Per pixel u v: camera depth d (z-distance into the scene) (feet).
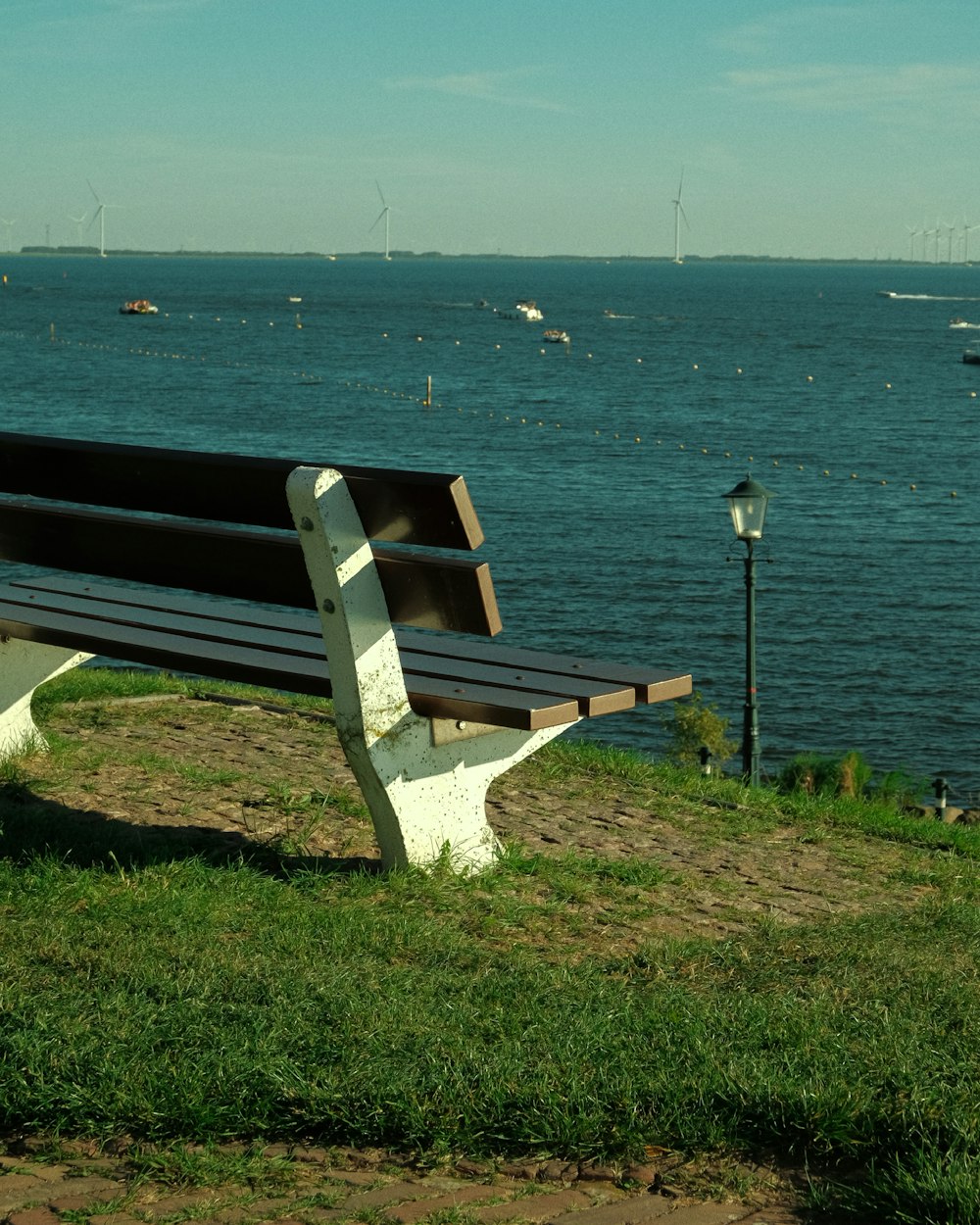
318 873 16.79
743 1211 9.33
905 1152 9.95
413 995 13.00
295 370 373.40
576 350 469.98
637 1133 10.19
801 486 211.20
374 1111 10.36
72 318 581.53
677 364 423.23
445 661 17.78
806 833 21.68
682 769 26.35
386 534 15.34
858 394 346.95
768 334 573.33
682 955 14.89
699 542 167.53
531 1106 10.47
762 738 97.96
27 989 12.80
